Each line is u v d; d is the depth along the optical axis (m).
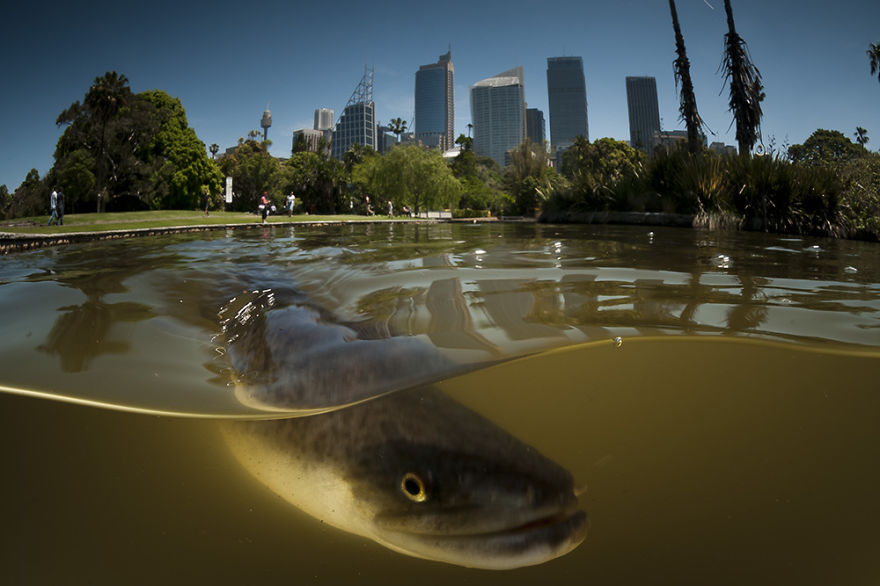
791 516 1.21
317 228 15.53
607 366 1.80
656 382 1.67
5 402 1.70
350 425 1.56
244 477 1.51
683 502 1.26
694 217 10.66
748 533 1.17
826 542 1.14
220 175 50.78
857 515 1.21
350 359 1.89
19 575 1.12
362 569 1.20
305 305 2.76
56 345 2.30
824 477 1.30
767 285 3.07
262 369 1.98
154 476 1.45
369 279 3.42
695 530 1.19
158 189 43.69
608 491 1.28
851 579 1.05
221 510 1.37
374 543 1.33
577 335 2.04
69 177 38.56
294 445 1.57
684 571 1.09
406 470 1.42
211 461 1.54
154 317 2.83
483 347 1.92
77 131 40.88
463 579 1.16
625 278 3.31
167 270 4.52
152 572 1.15
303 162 63.28
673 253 4.89
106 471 1.45
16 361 2.08
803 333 2.04
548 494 1.29
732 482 1.29
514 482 1.33
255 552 1.23
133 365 2.07
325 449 1.54
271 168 57.47
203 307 3.10
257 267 4.59
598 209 14.41
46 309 3.00
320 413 1.62
